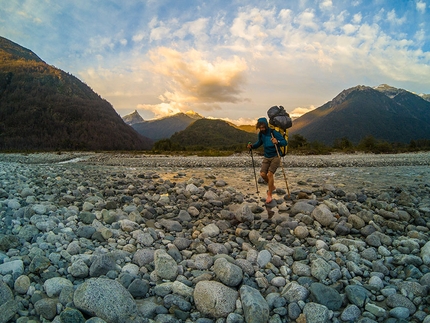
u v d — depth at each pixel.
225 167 23.55
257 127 9.30
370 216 7.00
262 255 5.00
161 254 4.68
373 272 4.57
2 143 145.25
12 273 4.07
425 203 8.84
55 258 4.57
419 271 4.50
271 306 3.81
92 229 5.92
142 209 8.00
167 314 3.59
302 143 54.72
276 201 9.39
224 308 3.63
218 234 6.50
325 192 10.73
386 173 16.86
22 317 3.31
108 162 30.23
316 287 3.97
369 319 3.45
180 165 25.08
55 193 9.39
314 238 6.06
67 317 3.12
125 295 3.52
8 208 7.11
